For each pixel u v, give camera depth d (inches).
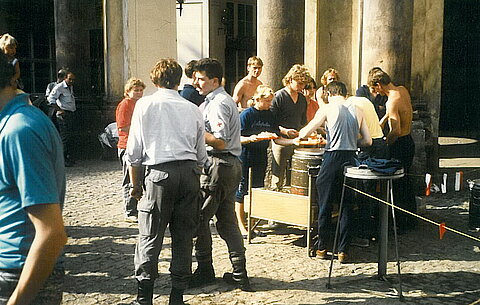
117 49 522.0
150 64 514.6
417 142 348.2
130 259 238.5
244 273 201.8
